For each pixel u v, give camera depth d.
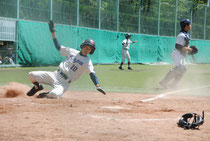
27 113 12.16
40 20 53.12
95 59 62.69
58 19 56.03
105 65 63.12
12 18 49.09
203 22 91.12
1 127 9.70
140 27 73.31
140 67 59.25
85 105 14.73
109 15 66.06
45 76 17.17
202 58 90.00
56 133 9.11
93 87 25.42
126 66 61.09
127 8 70.12
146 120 11.46
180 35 25.98
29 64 51.44
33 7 51.97
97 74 39.38
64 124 10.33
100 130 9.59
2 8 47.75
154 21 76.69
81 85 26.84
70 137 8.73
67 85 17.25
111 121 11.04
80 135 8.95
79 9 59.81
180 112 13.70
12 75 34.84
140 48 73.12
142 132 9.51
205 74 42.38
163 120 11.52
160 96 20.03
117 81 31.00
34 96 17.98
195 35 88.31
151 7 75.50
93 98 18.42
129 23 70.88
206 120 11.94
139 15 72.81
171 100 18.00
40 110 12.95
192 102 17.30
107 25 65.88
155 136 9.08
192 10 87.00
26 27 50.50
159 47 77.81
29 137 8.62
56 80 17.12
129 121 11.17
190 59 85.69
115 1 67.38
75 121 10.88
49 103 14.91
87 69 16.98
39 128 9.66
